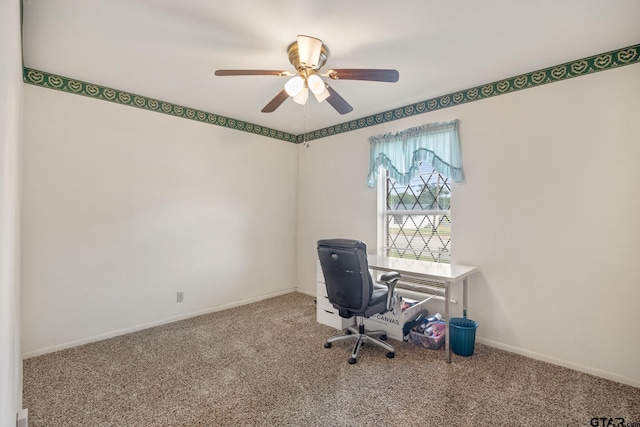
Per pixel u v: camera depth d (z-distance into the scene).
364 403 1.96
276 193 4.38
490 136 2.82
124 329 3.04
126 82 2.82
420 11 1.84
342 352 2.67
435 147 3.10
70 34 2.07
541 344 2.54
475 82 2.81
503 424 1.78
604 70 2.29
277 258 4.40
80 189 2.80
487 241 2.84
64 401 1.97
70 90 2.74
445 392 2.08
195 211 3.56
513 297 2.69
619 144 2.23
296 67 2.27
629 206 2.20
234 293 3.92
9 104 0.93
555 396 2.04
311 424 1.78
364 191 3.81
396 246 3.62
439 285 3.17
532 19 1.91
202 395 2.04
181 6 1.80
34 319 2.57
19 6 1.54
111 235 2.97
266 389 2.12
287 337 2.97
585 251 2.36
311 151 4.43
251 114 3.72
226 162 3.83
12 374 1.19
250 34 2.08
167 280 3.34
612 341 2.25
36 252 2.58
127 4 1.78
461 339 2.58
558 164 2.48
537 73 2.58
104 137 2.93
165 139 3.32
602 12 1.84
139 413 1.87
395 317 2.92
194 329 3.17
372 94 3.09
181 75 2.68
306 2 1.76
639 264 2.16
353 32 2.05
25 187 2.53
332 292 2.62
